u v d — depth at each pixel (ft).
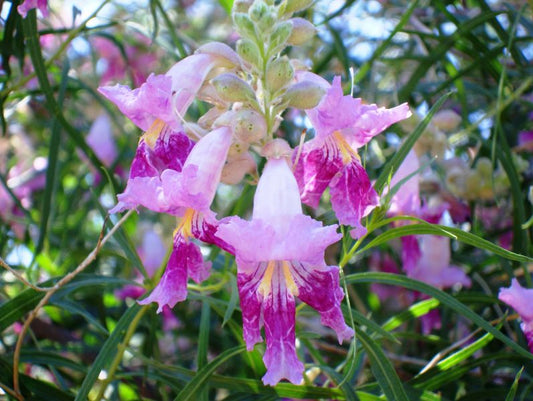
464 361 0.84
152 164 0.54
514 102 1.07
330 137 0.56
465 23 0.90
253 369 0.72
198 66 0.57
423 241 0.90
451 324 0.98
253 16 0.53
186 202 0.49
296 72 0.58
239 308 0.70
